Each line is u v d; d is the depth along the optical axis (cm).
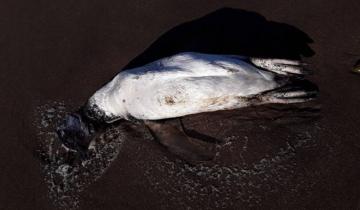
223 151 159
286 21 173
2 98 172
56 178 161
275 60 162
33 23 185
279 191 153
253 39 171
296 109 161
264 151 157
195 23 177
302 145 157
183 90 155
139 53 175
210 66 156
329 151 155
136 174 160
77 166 162
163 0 182
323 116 159
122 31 179
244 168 156
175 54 166
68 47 179
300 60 165
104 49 177
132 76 160
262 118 161
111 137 165
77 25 182
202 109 160
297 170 154
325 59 165
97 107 166
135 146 163
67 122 165
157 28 178
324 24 170
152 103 158
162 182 158
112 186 159
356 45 166
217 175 156
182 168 158
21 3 190
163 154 160
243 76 157
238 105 161
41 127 168
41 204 158
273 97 160
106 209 156
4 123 169
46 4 188
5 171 163
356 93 160
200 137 161
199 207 154
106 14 183
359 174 151
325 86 162
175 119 164
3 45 182
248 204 152
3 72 177
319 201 150
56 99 171
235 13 176
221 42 172
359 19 170
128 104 161
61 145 165
